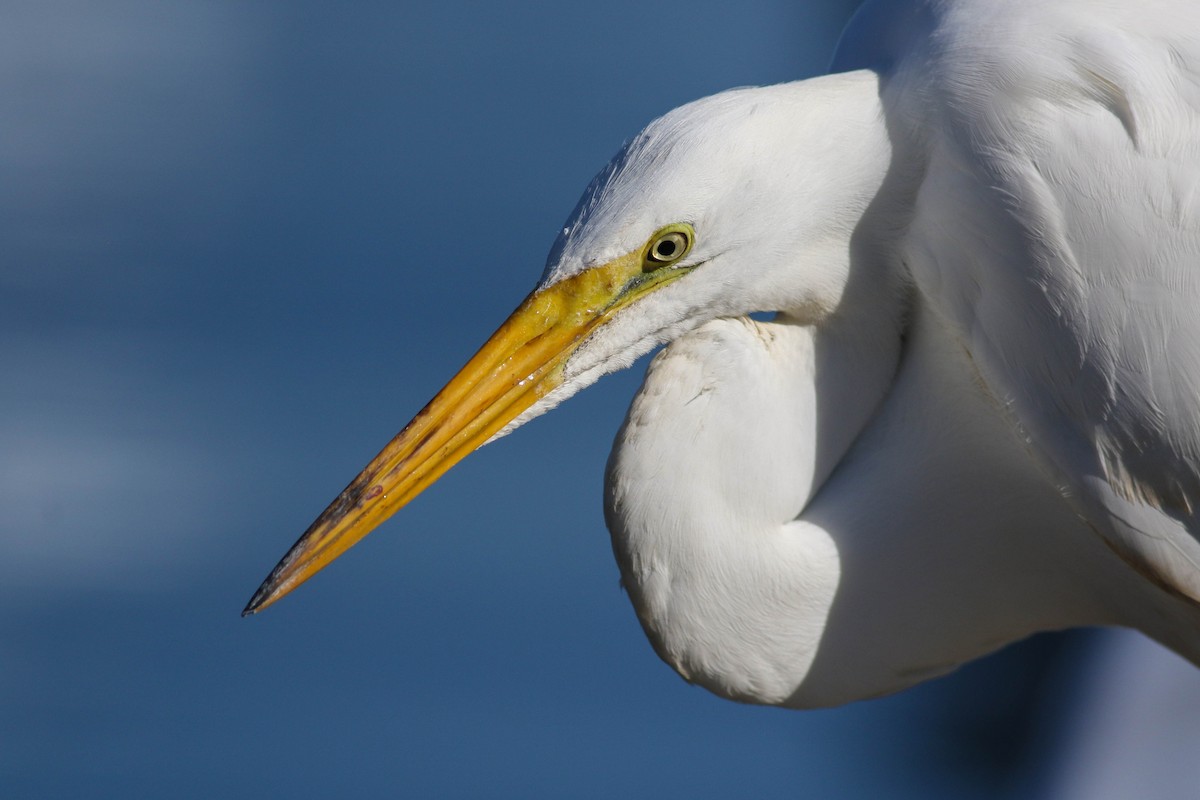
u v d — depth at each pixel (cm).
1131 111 526
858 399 530
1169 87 526
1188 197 526
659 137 527
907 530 530
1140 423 527
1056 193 527
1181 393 526
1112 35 527
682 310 529
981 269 528
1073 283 527
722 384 528
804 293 529
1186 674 556
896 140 529
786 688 530
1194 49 527
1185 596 529
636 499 528
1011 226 527
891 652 531
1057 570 532
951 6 529
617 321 529
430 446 529
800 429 529
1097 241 526
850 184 528
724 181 527
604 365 529
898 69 529
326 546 529
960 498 530
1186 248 526
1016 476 530
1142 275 526
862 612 530
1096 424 527
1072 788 558
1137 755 556
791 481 529
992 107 527
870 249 529
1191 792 554
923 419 530
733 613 529
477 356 529
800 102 528
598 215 528
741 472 528
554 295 529
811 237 529
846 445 530
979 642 533
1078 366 527
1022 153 527
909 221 529
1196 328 526
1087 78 527
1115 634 560
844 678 530
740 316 530
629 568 529
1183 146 526
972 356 529
